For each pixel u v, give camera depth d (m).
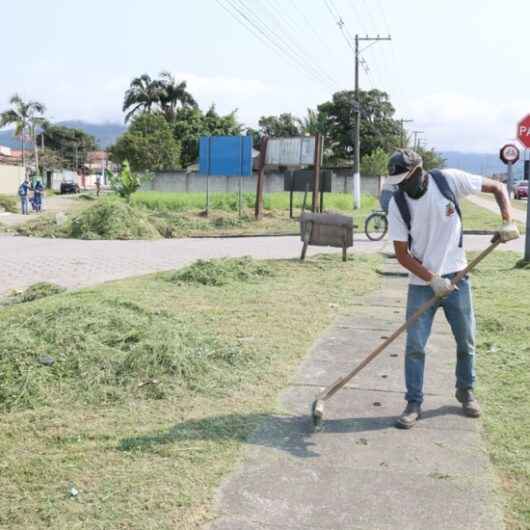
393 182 4.24
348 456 3.93
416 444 4.12
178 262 12.74
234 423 4.37
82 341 5.63
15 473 3.62
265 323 7.09
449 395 4.99
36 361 5.21
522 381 5.25
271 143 23.05
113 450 3.93
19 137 68.31
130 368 5.20
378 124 71.19
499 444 4.11
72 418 4.43
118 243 16.33
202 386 5.03
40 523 3.14
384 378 5.37
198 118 66.88
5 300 8.71
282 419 4.47
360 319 7.47
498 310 7.85
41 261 12.64
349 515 3.27
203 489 3.48
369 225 18.86
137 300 8.17
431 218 4.33
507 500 3.43
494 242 4.30
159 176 45.03
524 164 16.83
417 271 4.30
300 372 5.46
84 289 8.96
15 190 56.72
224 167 23.56
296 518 3.24
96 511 3.24
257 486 3.54
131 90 67.19
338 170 50.97
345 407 4.72
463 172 4.43
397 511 3.31
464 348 4.53
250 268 10.52
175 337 5.81
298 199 31.77
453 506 3.36
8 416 4.45
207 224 21.31
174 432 4.20
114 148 61.38
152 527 3.12
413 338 4.45
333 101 70.56
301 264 11.73
